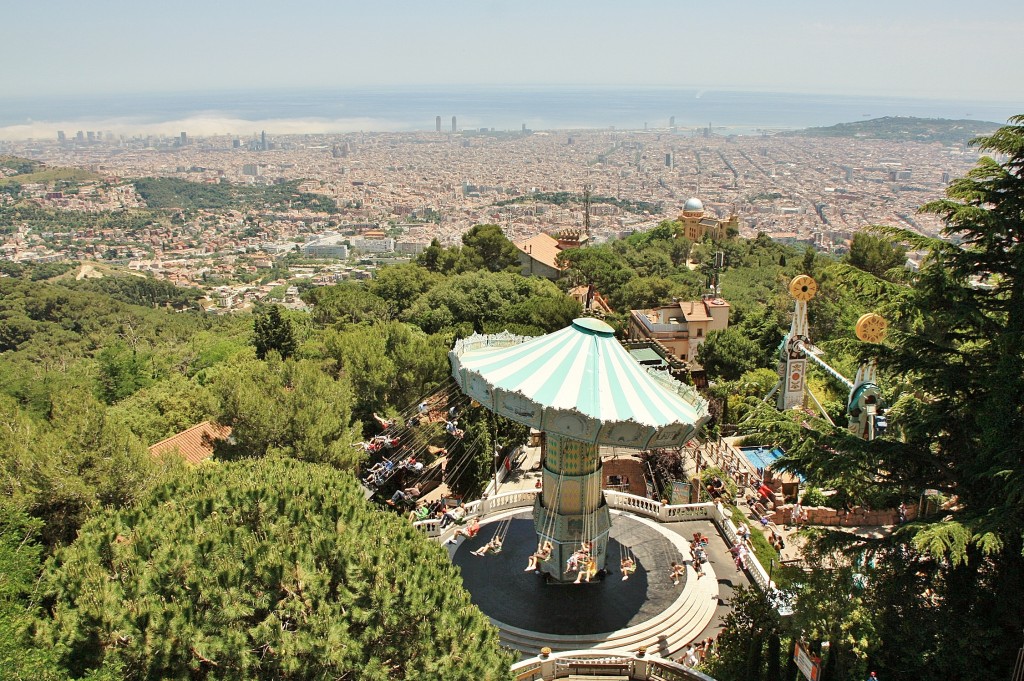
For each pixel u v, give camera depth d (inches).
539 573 1529.3
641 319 3437.5
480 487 2043.6
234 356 2819.9
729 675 1147.3
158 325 6225.4
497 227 4771.2
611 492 1857.8
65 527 1294.3
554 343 1507.1
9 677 767.7
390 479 1983.3
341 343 2262.6
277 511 982.4
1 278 6692.9
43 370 4077.3
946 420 1042.7
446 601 951.0
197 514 981.8
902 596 1000.9
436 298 3444.9
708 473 2011.6
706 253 5900.6
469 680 898.1
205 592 854.5
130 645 805.2
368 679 858.8
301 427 1755.7
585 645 1330.0
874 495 1104.8
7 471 1286.9
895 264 3334.2
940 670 973.2
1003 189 1040.8
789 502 1879.9
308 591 885.8
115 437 1370.6
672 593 1469.0
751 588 1237.7
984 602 968.3
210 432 2140.7
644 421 1344.7
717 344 2815.0
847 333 2650.1
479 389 1499.8
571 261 4611.2
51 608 979.9
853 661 1013.8
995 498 944.3
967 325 1039.6
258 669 840.9
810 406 2144.4
